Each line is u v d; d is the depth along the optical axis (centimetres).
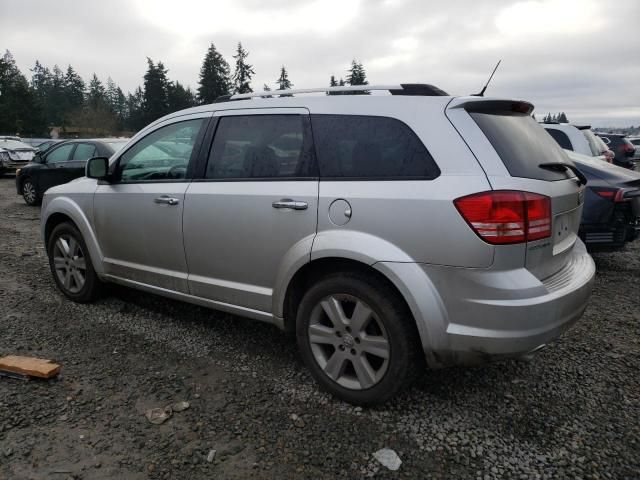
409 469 241
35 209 1115
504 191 243
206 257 345
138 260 396
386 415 284
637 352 367
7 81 6488
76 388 309
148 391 308
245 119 337
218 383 319
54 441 257
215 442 259
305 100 312
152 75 7525
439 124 264
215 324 415
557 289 259
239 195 321
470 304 246
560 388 315
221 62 7106
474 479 235
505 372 335
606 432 270
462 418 282
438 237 250
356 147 285
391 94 288
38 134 6762
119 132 7812
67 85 10944
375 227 267
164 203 364
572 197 291
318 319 300
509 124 284
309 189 292
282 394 306
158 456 248
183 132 371
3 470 236
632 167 1560
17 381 317
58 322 414
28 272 566
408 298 257
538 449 256
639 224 550
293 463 244
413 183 261
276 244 306
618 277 568
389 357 271
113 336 388
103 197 414
